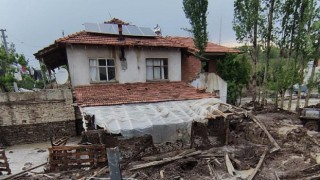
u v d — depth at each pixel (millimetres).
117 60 16250
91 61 15820
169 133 12039
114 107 13438
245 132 15133
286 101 32688
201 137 12805
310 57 22172
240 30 24109
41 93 16234
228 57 23797
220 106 14523
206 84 22531
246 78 25734
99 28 16938
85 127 11586
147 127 11516
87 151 11102
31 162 12703
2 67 20781
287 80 23750
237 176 9883
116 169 6477
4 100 15492
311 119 16625
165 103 14758
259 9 22891
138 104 14227
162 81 17844
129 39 16922
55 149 10953
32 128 16312
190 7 20016
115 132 11086
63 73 16062
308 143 13203
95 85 15867
